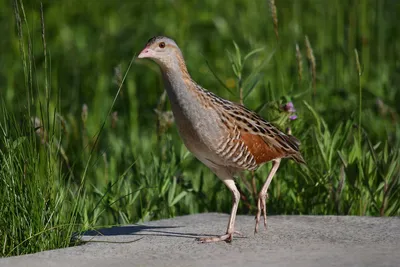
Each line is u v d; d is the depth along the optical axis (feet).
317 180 36.32
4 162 28.84
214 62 59.21
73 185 39.27
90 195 38.73
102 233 31.68
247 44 56.18
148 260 26.66
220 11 65.31
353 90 49.67
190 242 29.55
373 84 51.01
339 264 25.21
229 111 30.96
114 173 39.58
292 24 58.75
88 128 49.44
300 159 33.91
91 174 42.60
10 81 52.42
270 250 27.73
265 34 59.57
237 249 28.12
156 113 39.17
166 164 38.60
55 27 63.87
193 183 40.91
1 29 61.57
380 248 27.35
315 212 37.06
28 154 28.68
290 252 27.22
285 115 36.50
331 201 36.68
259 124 31.73
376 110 46.47
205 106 30.30
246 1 65.10
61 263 26.37
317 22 58.29
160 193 37.27
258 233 30.94
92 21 65.36
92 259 26.91
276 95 49.93
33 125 29.40
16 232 28.27
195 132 30.37
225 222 33.71
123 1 67.05
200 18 62.90
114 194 37.14
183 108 30.25
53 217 28.99
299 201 37.17
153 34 62.28
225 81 54.34
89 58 60.75
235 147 30.89
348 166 35.60
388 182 35.09
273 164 32.71
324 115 45.34
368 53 53.06
